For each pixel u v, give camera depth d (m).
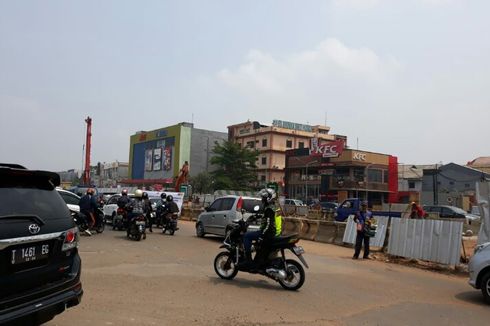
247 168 76.06
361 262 13.25
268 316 6.46
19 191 4.52
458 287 10.02
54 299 4.51
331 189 64.38
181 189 42.09
